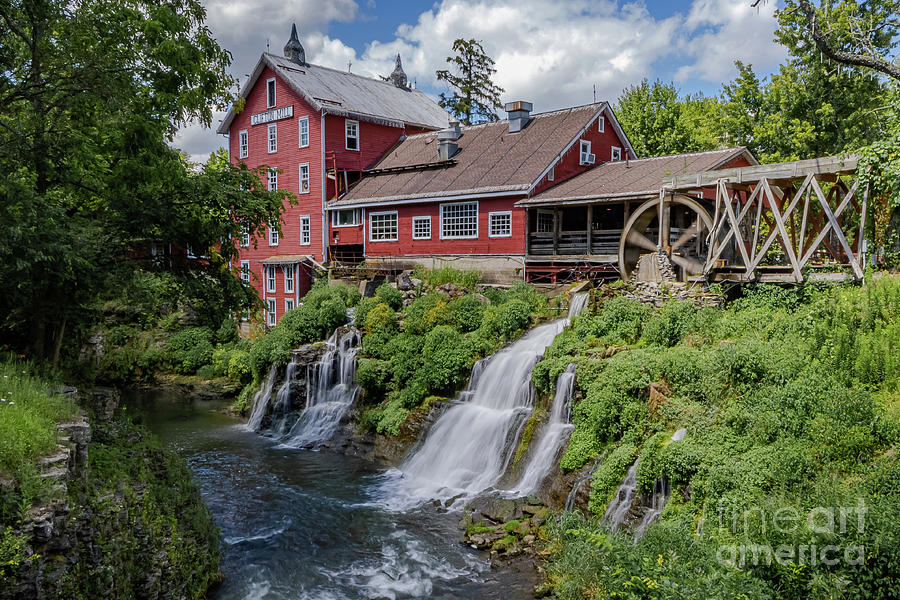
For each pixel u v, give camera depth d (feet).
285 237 125.18
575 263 84.17
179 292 50.93
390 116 126.72
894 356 38.29
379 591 37.52
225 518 48.70
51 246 37.11
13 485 25.62
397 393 67.00
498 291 79.61
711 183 61.36
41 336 46.98
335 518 48.47
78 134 43.68
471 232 96.12
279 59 124.36
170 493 37.22
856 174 51.47
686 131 132.77
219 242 51.37
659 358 46.24
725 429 38.83
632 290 64.18
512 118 107.24
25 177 43.68
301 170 120.98
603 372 48.11
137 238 46.85
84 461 31.73
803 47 92.99
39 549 25.66
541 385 53.57
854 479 31.40
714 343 48.01
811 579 26.58
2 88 44.04
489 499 49.08
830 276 52.34
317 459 64.64
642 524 38.47
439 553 42.24
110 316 106.01
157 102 46.85
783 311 50.67
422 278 91.81
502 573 39.22
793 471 32.86
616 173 89.35
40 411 31.78
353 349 75.51
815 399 36.73
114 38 45.91
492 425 55.31
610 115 103.86
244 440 72.43
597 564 34.27
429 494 53.16
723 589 26.25
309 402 76.84
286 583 38.52
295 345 83.25
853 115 88.69
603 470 42.55
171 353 102.53
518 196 89.51
